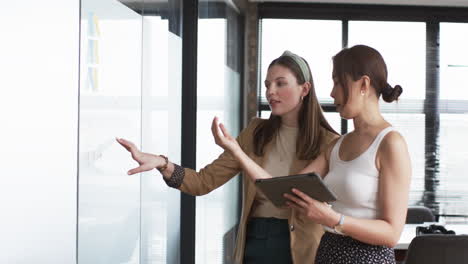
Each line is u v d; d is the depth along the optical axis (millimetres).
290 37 7059
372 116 1793
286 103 2229
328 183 1846
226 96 5242
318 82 7035
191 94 3814
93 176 1950
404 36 7016
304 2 6977
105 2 2061
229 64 5445
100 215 2037
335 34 7055
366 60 1771
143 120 2811
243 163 1990
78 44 1731
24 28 1470
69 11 1678
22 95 1468
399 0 6777
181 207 3793
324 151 1977
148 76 2889
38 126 1543
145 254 2924
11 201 1446
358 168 1760
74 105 1726
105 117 2074
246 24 6844
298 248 2172
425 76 7008
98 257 2031
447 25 7004
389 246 1718
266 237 2230
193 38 3812
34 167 1535
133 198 2471
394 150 1707
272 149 2311
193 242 3811
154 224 3121
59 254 1677
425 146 6980
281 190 1771
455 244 3062
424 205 6941
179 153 3764
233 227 5430
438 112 6988
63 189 1685
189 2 3801
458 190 6941
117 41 2215
